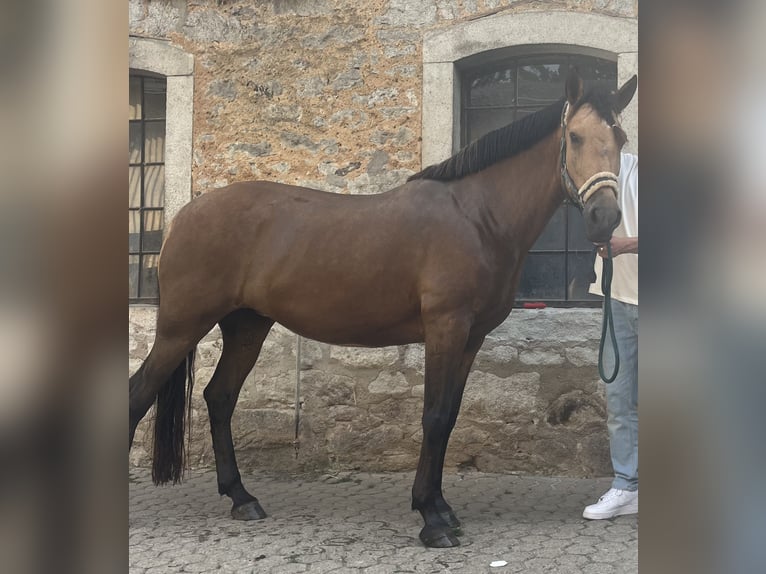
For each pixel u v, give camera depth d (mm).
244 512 3041
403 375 3771
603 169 2590
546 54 3822
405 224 2811
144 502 3355
